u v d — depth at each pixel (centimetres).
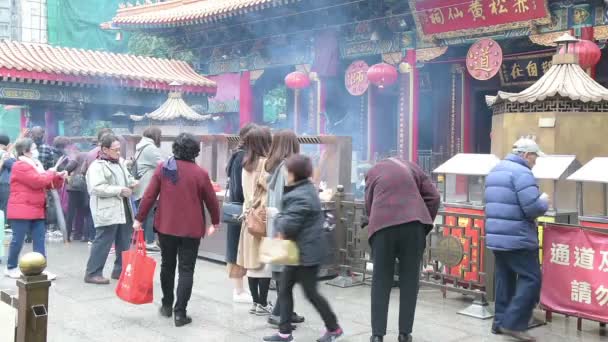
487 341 532
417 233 506
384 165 524
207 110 2208
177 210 563
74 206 1037
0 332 290
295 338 537
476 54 1509
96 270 732
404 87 1784
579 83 858
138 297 574
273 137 571
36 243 743
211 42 2377
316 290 494
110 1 3306
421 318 602
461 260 645
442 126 2209
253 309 612
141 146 897
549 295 582
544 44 1470
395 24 1781
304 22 2028
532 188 509
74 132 1920
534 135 862
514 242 516
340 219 760
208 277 775
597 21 1395
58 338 528
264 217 570
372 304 512
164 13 2325
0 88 1758
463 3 1533
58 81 1817
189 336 539
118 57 2122
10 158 952
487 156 685
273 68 2256
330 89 2430
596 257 550
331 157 804
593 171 595
